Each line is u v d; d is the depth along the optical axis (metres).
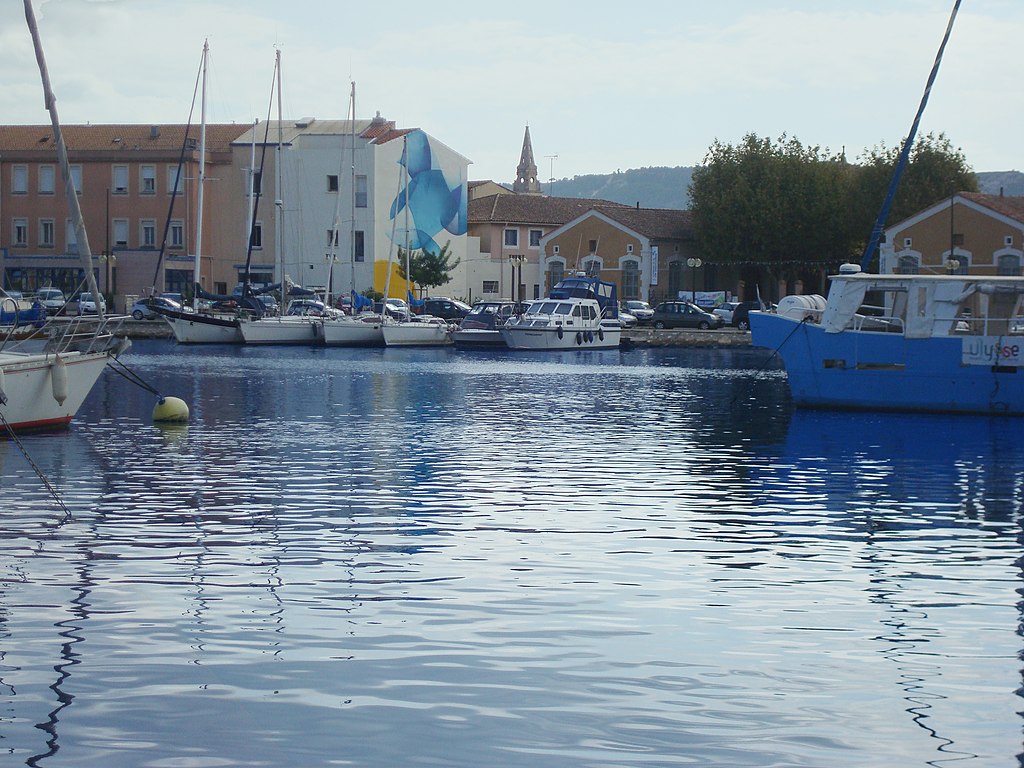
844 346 41.84
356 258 116.38
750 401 47.47
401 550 18.55
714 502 23.27
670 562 17.89
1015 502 23.50
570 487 24.97
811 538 19.80
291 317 89.94
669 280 119.81
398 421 38.25
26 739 10.89
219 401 44.97
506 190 150.62
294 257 115.19
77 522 20.53
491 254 128.62
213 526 20.28
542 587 16.28
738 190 110.50
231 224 115.38
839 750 10.81
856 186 106.62
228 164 114.94
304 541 19.12
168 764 10.39
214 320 88.25
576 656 13.29
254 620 14.55
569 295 95.25
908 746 10.91
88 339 34.69
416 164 119.31
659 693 12.16
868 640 14.02
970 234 89.56
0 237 115.19
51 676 12.48
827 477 26.77
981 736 11.15
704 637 14.06
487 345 92.31
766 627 14.50
